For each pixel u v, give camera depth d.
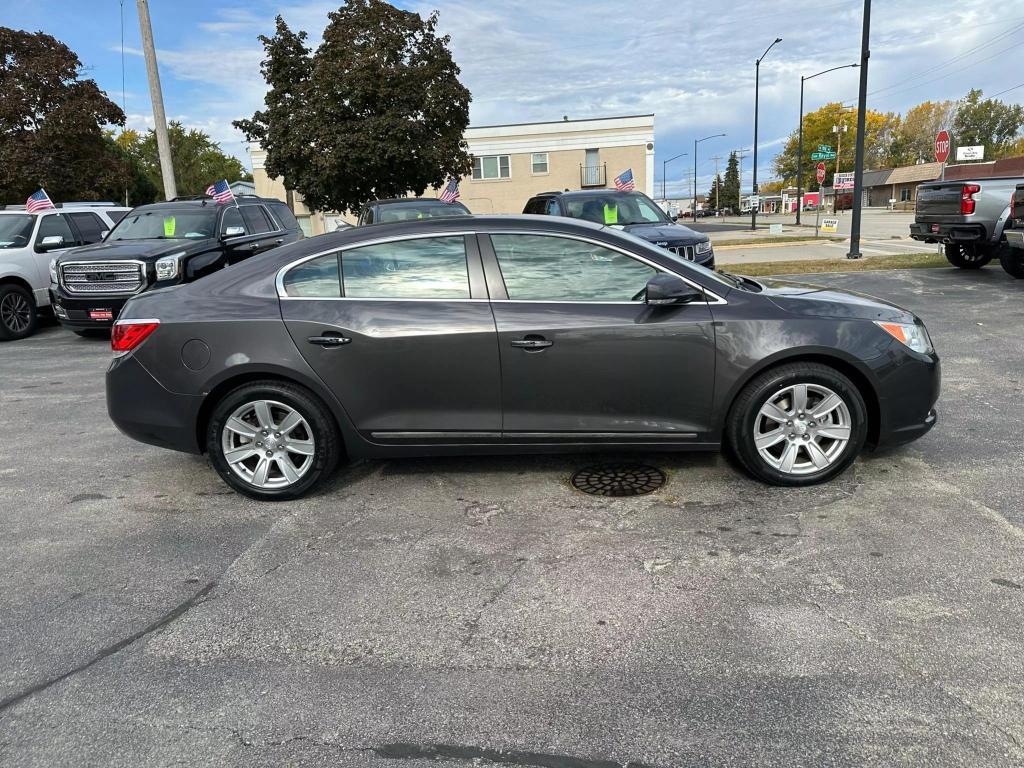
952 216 11.66
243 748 2.31
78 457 5.21
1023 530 3.50
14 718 2.48
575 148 41.62
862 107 15.10
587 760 2.21
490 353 3.99
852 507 3.83
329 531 3.86
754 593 3.08
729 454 4.61
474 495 4.23
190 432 4.19
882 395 4.00
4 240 10.95
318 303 4.11
